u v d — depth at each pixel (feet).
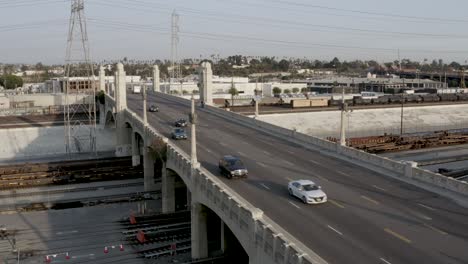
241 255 135.33
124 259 137.08
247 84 566.36
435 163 251.80
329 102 390.83
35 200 203.41
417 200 106.11
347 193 112.06
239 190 115.03
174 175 179.52
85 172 248.11
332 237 84.28
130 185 226.79
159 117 250.98
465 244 80.89
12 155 314.96
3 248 147.84
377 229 88.28
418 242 81.87
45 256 140.36
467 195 107.04
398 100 431.84
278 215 96.43
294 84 619.67
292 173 131.54
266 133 201.87
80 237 156.56
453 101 452.76
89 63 368.48
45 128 348.59
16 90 640.58
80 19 312.91
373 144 296.10
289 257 71.82
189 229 160.97
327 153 158.81
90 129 326.85
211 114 264.11
